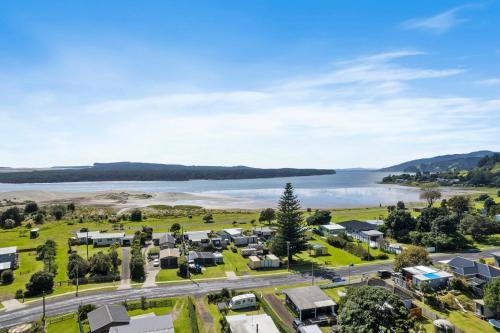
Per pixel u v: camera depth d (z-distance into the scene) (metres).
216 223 135.62
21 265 83.81
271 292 65.38
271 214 135.88
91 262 77.56
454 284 63.03
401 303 43.38
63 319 54.28
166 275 75.75
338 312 50.75
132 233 116.44
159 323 48.16
